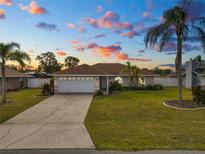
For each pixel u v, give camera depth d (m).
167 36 17.17
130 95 24.42
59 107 16.27
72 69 27.27
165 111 14.46
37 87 38.62
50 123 10.99
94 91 26.70
